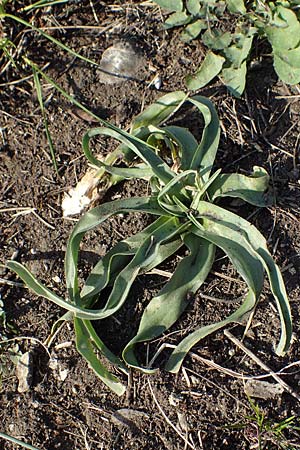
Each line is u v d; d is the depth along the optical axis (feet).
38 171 7.02
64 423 6.18
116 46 7.27
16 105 7.30
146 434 6.04
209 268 6.20
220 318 6.23
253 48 7.02
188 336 5.99
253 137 6.78
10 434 6.20
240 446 5.94
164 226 6.29
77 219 6.81
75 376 6.30
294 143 6.70
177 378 6.13
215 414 6.01
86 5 7.50
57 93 7.26
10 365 6.41
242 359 6.12
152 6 7.38
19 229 6.87
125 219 6.67
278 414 5.96
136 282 6.45
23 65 7.41
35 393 6.30
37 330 6.50
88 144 6.53
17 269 6.26
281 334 5.98
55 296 5.96
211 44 6.90
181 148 6.50
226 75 6.91
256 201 6.34
